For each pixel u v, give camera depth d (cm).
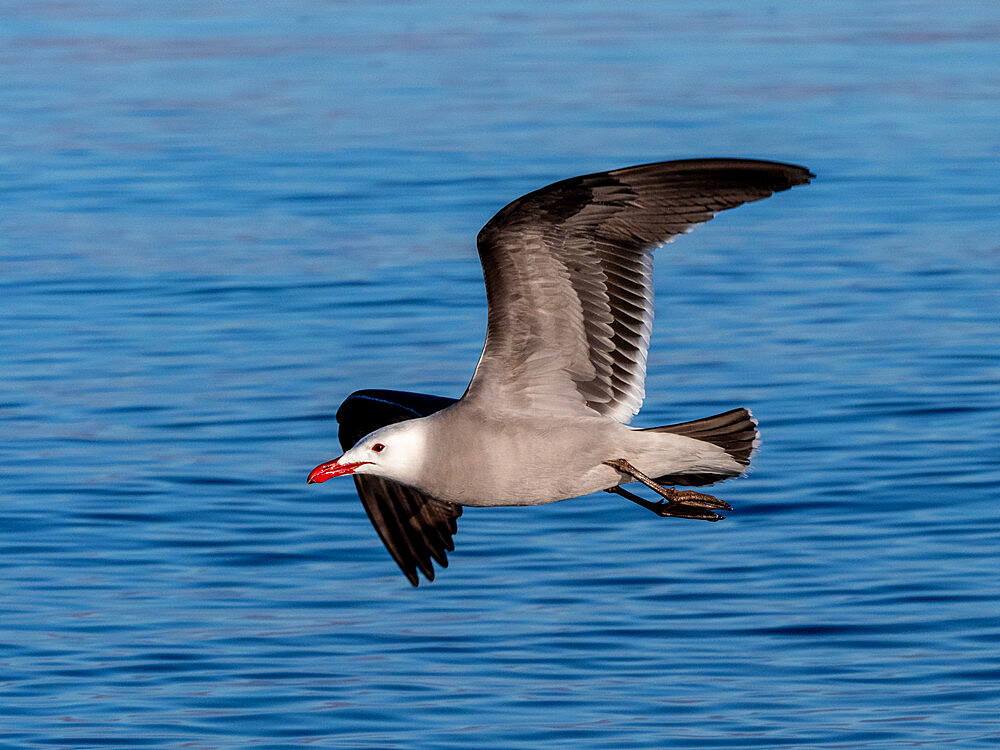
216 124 3434
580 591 1309
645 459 860
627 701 1125
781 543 1390
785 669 1172
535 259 827
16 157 3120
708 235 2617
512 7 5309
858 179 2886
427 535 974
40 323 2095
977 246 2433
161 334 2047
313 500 1505
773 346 1975
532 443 855
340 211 2680
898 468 1544
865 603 1266
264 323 2089
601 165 2895
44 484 1538
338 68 4125
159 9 5316
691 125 3278
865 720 1098
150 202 2764
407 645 1219
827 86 3756
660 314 2155
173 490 1527
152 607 1284
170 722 1103
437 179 2869
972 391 1772
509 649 1212
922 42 4425
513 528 1451
